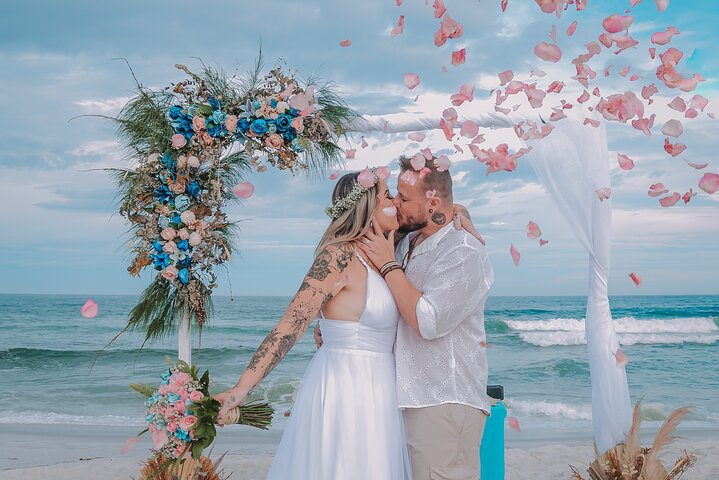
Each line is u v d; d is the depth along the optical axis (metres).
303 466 2.43
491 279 2.63
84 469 5.88
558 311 34.88
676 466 4.06
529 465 6.06
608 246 3.87
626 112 2.70
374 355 2.51
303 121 3.43
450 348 2.57
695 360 17.98
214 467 3.35
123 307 39.81
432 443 2.52
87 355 18.92
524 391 13.58
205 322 3.39
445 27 2.80
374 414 2.45
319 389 2.47
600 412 3.83
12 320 31.12
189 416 2.44
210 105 3.29
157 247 3.21
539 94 2.91
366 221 2.56
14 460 6.73
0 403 12.12
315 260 2.49
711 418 10.37
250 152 3.35
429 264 2.64
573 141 3.91
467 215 2.80
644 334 23.02
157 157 3.25
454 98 2.93
